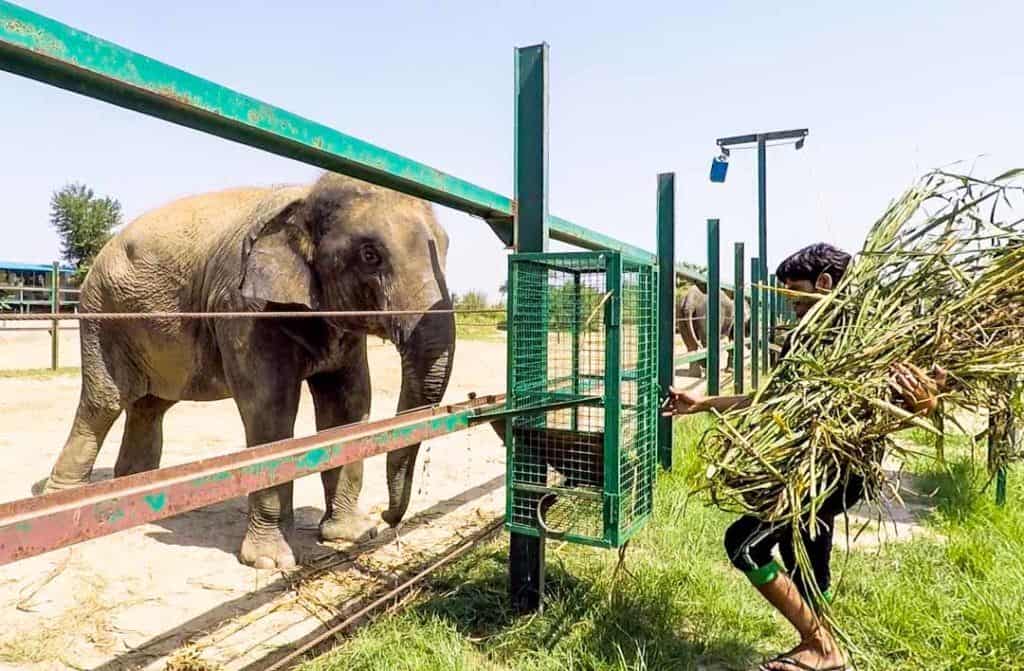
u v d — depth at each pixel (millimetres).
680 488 5047
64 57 1537
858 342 2445
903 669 2801
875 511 4965
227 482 1815
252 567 3990
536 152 3396
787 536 2619
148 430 5734
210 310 4613
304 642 3055
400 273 4047
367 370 4926
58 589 3635
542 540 3227
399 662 2693
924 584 3504
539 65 3385
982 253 2520
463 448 7477
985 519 4629
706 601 3289
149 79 1728
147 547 4320
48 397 10477
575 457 3068
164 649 2998
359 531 4484
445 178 2941
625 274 3092
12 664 2852
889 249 2688
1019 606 3137
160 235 5125
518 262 3104
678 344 16922
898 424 2197
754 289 10469
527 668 2709
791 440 2328
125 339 5285
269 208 4371
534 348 3232
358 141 2467
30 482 5676
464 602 3318
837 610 3191
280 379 4207
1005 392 2463
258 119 2061
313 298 4285
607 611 3119
